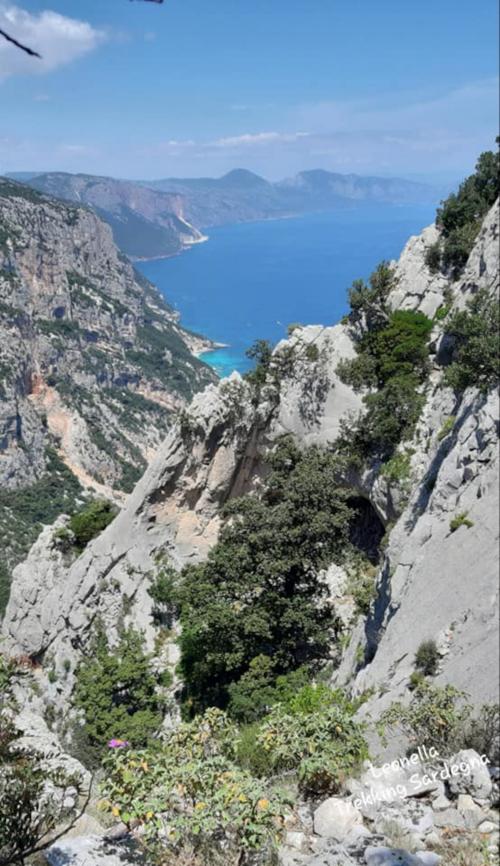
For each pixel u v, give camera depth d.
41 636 65.50
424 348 50.34
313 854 13.84
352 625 44.00
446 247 52.28
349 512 44.22
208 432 59.91
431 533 31.50
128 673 51.94
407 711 18.64
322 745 17.41
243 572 44.00
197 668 50.03
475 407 32.94
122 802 13.97
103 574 62.81
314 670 42.25
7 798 13.17
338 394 54.22
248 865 13.47
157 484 61.69
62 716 58.38
